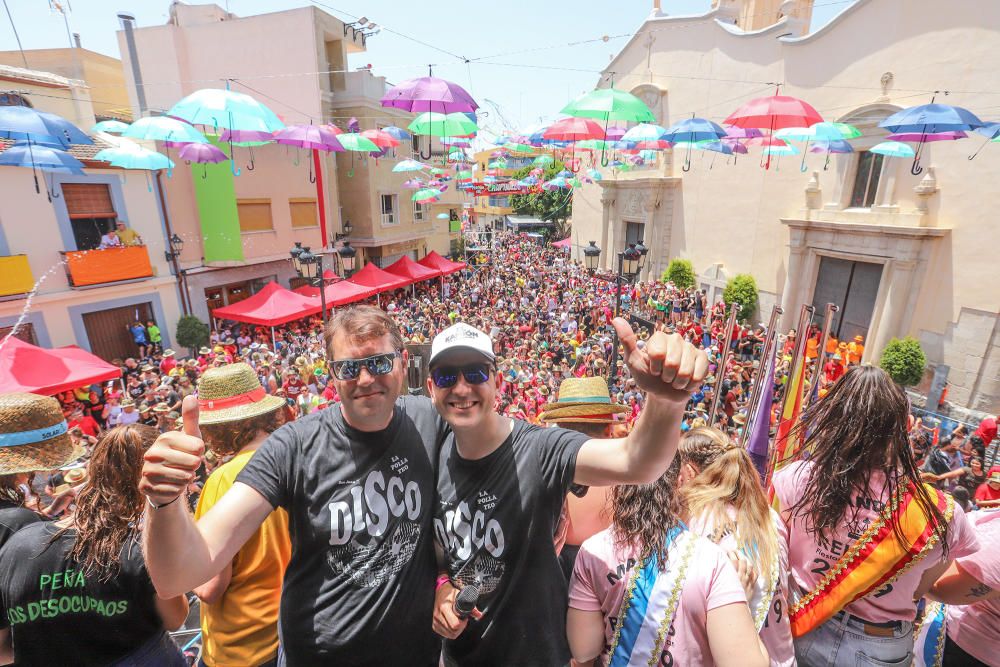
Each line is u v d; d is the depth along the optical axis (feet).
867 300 51.65
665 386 3.80
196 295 52.34
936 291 45.39
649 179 78.23
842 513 5.97
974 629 6.70
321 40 66.44
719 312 59.62
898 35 47.01
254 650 6.88
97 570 5.83
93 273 42.42
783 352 43.52
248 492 5.02
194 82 66.49
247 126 26.61
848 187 52.39
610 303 65.36
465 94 25.50
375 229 73.15
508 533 5.30
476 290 74.49
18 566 5.79
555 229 171.53
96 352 43.86
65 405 31.71
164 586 4.01
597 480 4.86
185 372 38.86
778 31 59.77
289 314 48.78
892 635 5.90
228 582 6.89
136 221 46.62
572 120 33.99
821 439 6.31
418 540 5.55
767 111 29.58
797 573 6.43
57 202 40.83
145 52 69.10
